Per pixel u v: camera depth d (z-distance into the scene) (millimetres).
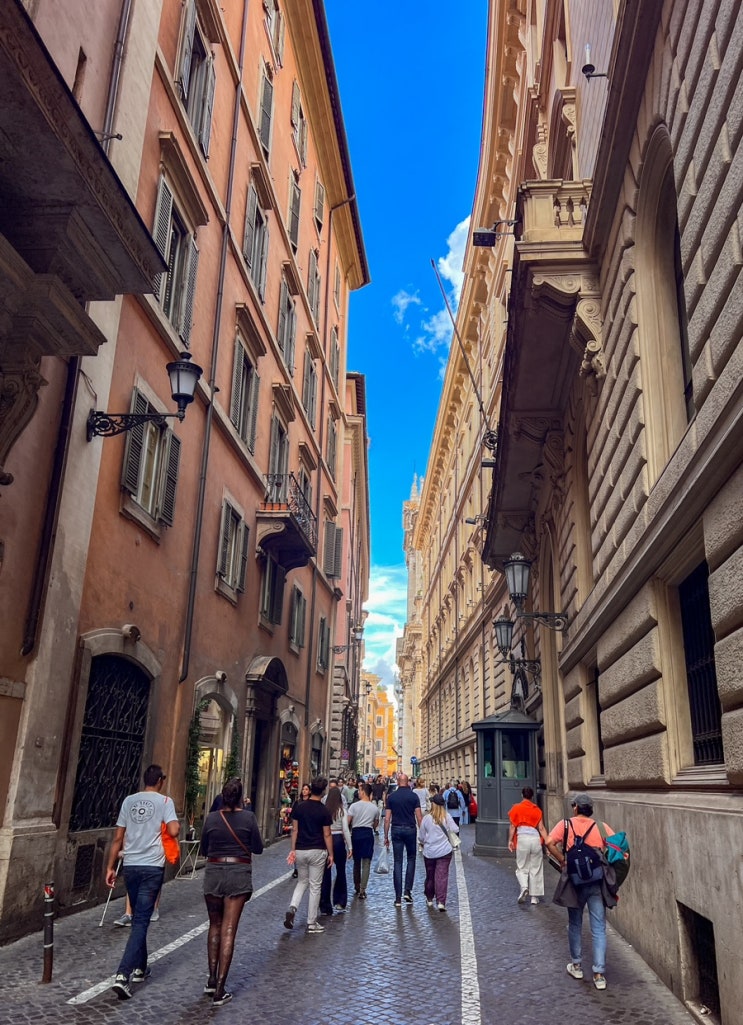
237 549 17406
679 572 6777
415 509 80875
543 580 17406
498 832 17453
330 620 31141
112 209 7277
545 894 11711
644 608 7414
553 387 13258
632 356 8047
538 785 18125
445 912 10008
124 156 10680
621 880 6660
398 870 10625
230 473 16984
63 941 7809
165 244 12938
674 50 6555
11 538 8250
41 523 8875
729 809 4980
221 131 16641
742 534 4859
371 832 11531
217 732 15906
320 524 27250
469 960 7277
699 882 5543
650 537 6980
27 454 8570
